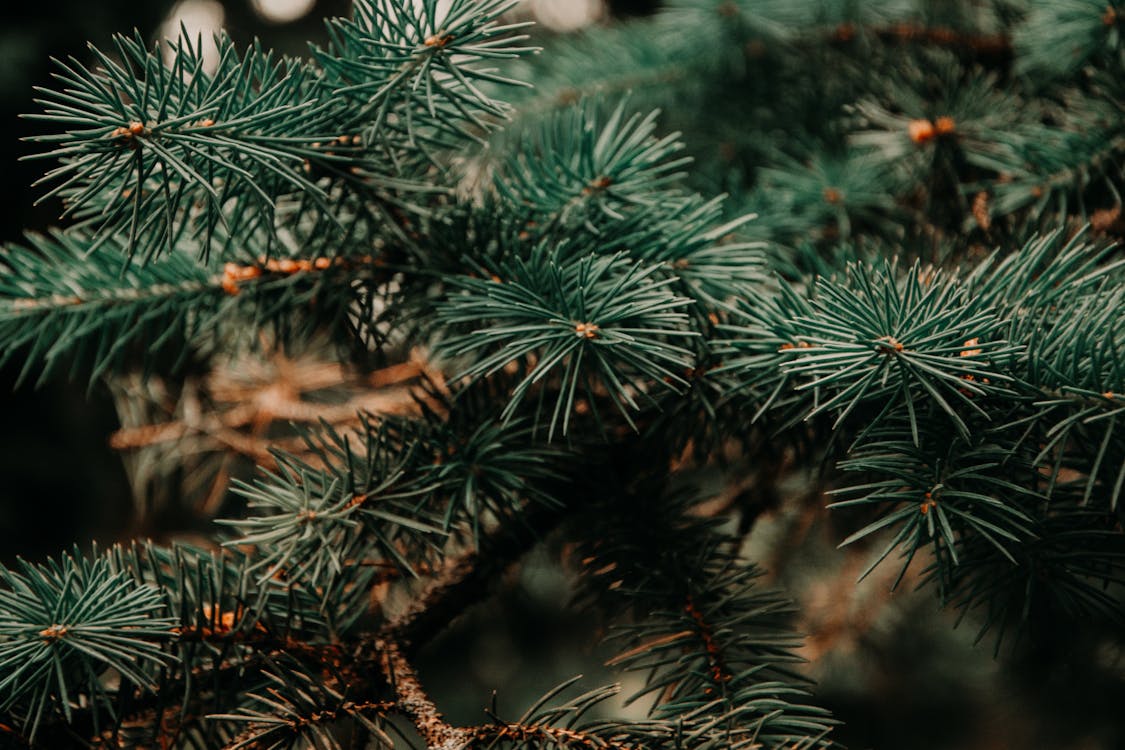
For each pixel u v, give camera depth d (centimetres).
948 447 35
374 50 36
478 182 40
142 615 36
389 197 38
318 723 36
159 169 36
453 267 39
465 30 35
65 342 39
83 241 40
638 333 36
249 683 38
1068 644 44
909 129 46
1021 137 44
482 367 36
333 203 39
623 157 38
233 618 37
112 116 34
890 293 35
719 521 41
